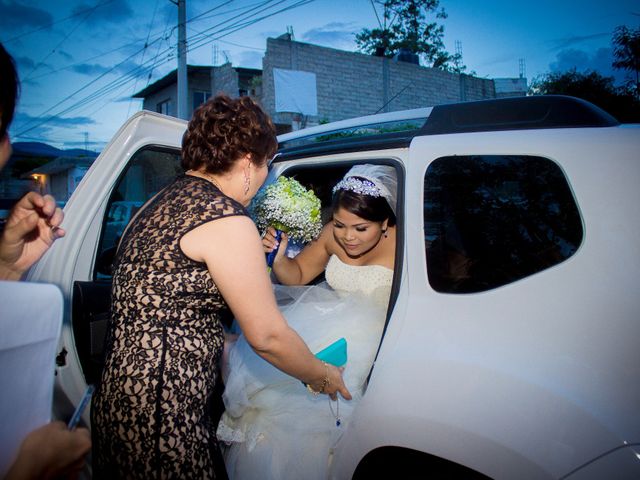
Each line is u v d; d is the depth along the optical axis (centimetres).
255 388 164
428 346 131
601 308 110
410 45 2091
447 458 119
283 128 1116
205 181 125
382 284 200
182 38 1229
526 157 133
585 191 121
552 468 102
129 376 114
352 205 186
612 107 865
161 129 195
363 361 170
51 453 73
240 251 111
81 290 180
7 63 77
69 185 2156
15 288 68
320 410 160
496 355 119
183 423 116
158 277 114
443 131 157
